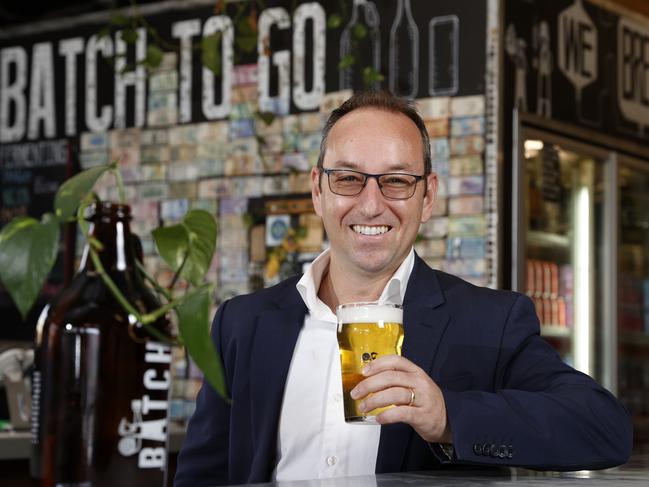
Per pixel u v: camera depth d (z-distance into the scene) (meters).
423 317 1.99
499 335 1.97
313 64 4.72
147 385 1.04
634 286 5.32
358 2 4.61
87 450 1.01
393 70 4.53
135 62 5.14
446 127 4.40
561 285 4.86
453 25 4.41
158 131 5.07
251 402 2.03
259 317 2.08
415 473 1.59
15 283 0.98
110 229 1.07
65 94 5.30
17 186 5.39
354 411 1.54
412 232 2.00
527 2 4.54
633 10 5.26
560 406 1.68
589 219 4.98
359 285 2.08
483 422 1.60
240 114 4.88
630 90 5.25
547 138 4.61
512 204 4.37
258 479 1.99
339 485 1.31
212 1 4.96
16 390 3.34
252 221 4.81
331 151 1.99
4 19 5.45
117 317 1.03
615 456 1.72
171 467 3.51
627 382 5.20
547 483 1.35
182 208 5.00
